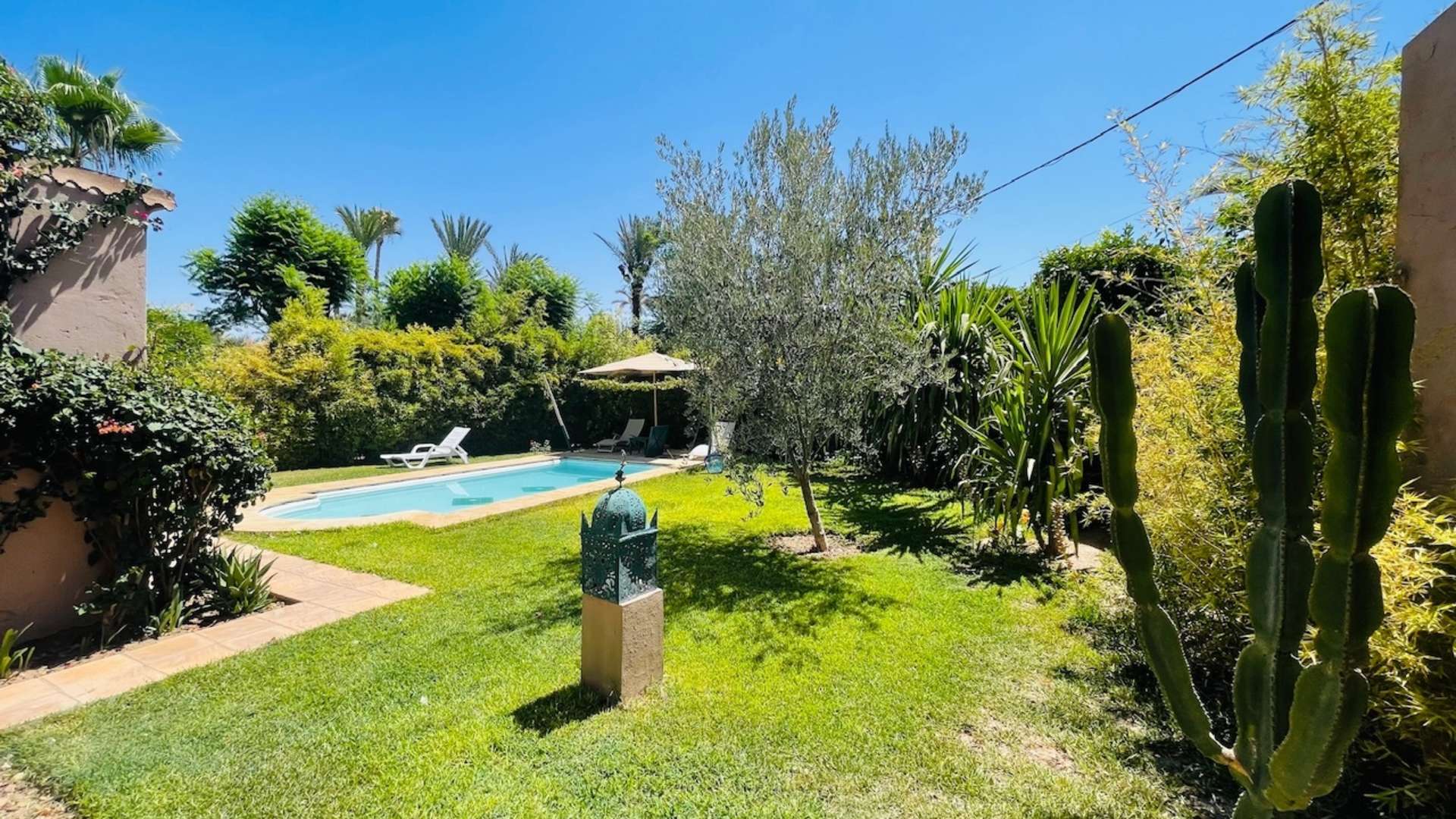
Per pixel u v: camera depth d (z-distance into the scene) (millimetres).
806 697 3098
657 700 3074
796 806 2285
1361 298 1150
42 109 4449
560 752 2635
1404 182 2414
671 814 2246
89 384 3930
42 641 3994
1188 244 3209
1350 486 1159
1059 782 2416
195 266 16062
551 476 13461
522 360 16406
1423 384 2330
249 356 12016
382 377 13727
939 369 5734
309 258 16844
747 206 5137
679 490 9547
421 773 2498
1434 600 2088
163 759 2607
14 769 2547
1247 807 1434
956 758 2582
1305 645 2182
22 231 4281
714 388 5402
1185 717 1515
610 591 3049
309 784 2430
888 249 5016
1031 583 4840
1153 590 1529
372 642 3844
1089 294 5309
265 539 6574
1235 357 2748
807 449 5660
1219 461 2787
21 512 3826
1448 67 2270
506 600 4602
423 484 11859
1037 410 5352
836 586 4809
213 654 3693
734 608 4367
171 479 4090
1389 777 2236
